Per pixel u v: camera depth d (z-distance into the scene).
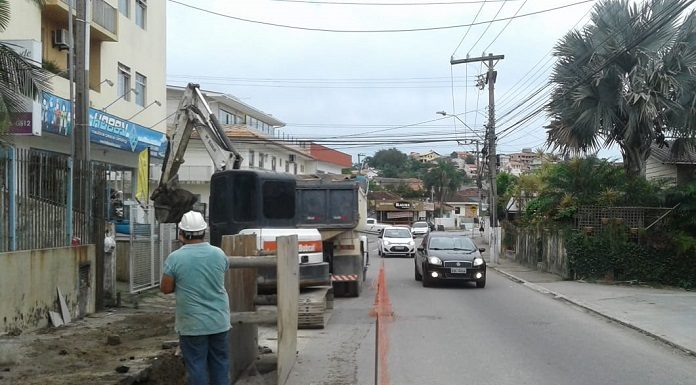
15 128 12.26
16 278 10.55
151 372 8.20
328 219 17.62
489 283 22.20
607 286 20.72
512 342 11.14
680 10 16.47
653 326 12.74
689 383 8.37
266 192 12.56
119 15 25.33
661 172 31.03
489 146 34.47
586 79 21.73
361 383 8.28
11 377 7.82
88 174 13.55
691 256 20.92
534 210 30.31
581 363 9.52
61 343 10.02
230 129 46.66
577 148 24.75
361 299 17.56
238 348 8.38
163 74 29.95
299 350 10.42
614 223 21.86
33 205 11.48
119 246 18.19
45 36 21.47
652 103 22.08
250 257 7.76
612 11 23.34
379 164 145.25
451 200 111.00
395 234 38.56
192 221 6.25
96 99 23.05
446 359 9.73
